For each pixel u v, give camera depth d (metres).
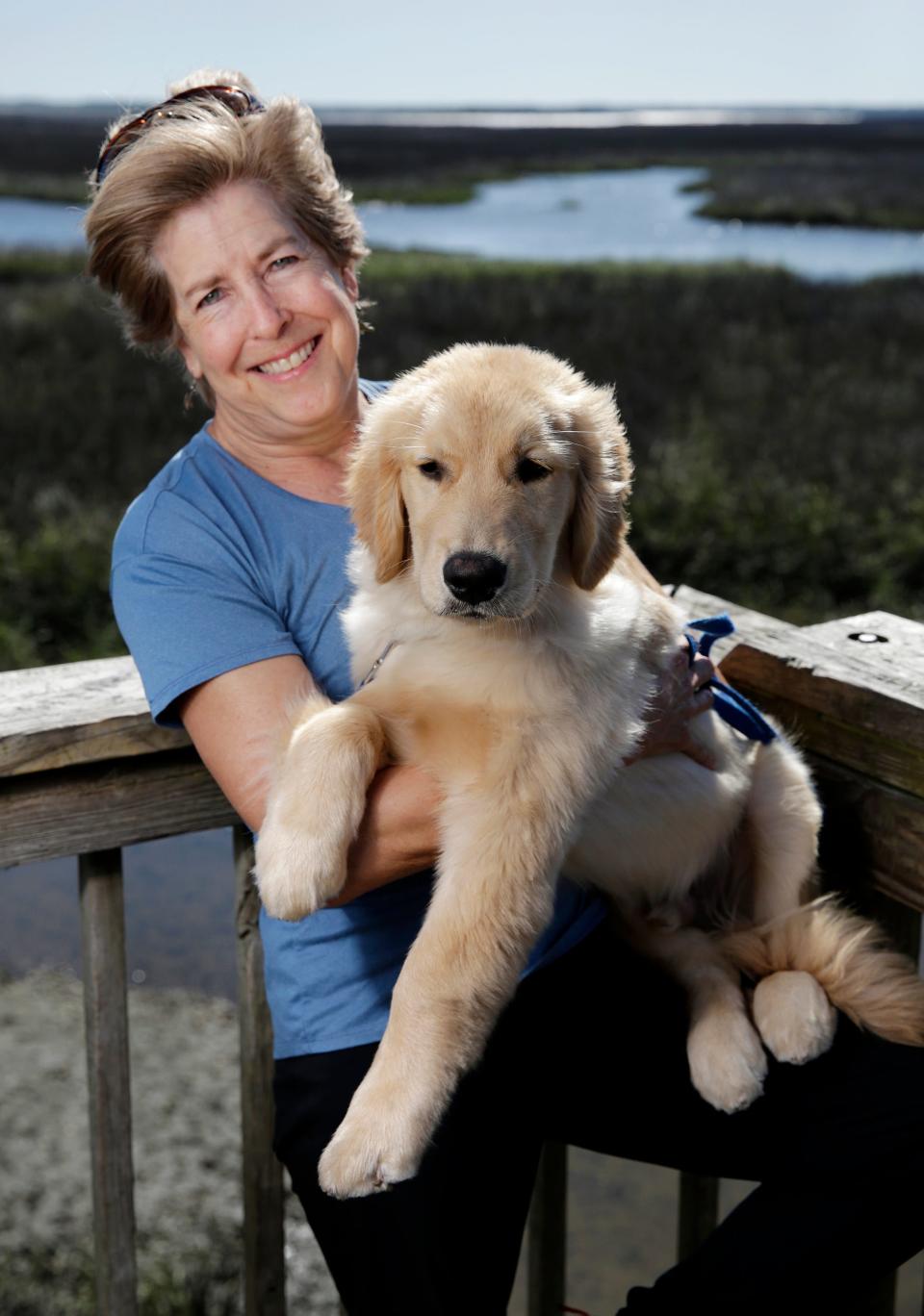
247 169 2.06
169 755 1.97
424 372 1.93
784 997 1.86
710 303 18.11
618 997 1.99
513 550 1.71
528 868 1.70
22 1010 4.31
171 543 1.94
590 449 1.89
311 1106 1.82
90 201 2.16
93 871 1.97
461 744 1.75
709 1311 1.72
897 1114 1.73
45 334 14.53
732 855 2.18
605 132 137.12
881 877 2.03
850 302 18.17
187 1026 4.25
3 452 9.75
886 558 7.77
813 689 2.09
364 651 1.94
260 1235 2.19
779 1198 1.76
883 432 10.80
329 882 1.65
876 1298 2.16
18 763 1.81
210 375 2.06
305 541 2.00
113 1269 2.11
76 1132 3.69
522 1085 1.89
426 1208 1.75
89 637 6.69
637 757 1.90
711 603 2.40
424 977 1.66
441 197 53.59
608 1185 3.57
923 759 1.93
